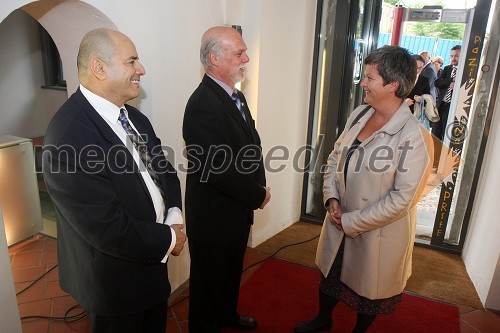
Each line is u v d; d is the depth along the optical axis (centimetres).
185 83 211
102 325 127
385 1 299
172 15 193
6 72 445
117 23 167
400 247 153
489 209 242
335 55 300
